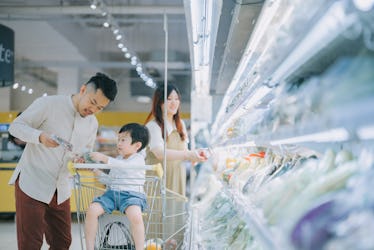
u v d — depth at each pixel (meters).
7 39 6.98
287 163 2.11
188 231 3.02
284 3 1.51
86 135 2.90
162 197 2.42
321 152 1.63
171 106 3.43
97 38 11.99
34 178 2.72
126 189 2.43
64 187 2.89
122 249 2.46
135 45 12.83
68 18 9.46
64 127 2.79
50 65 13.21
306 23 1.04
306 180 1.28
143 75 10.95
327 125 0.83
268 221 1.24
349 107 0.73
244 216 1.73
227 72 3.88
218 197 3.53
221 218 2.88
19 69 13.17
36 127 2.75
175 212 3.45
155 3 8.94
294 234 0.85
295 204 1.06
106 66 13.44
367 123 0.69
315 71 1.42
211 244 2.46
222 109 4.66
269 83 1.69
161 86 3.46
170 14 9.21
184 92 13.73
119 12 8.58
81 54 12.80
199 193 4.96
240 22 2.57
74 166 2.28
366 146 1.11
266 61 1.65
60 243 2.94
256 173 2.41
